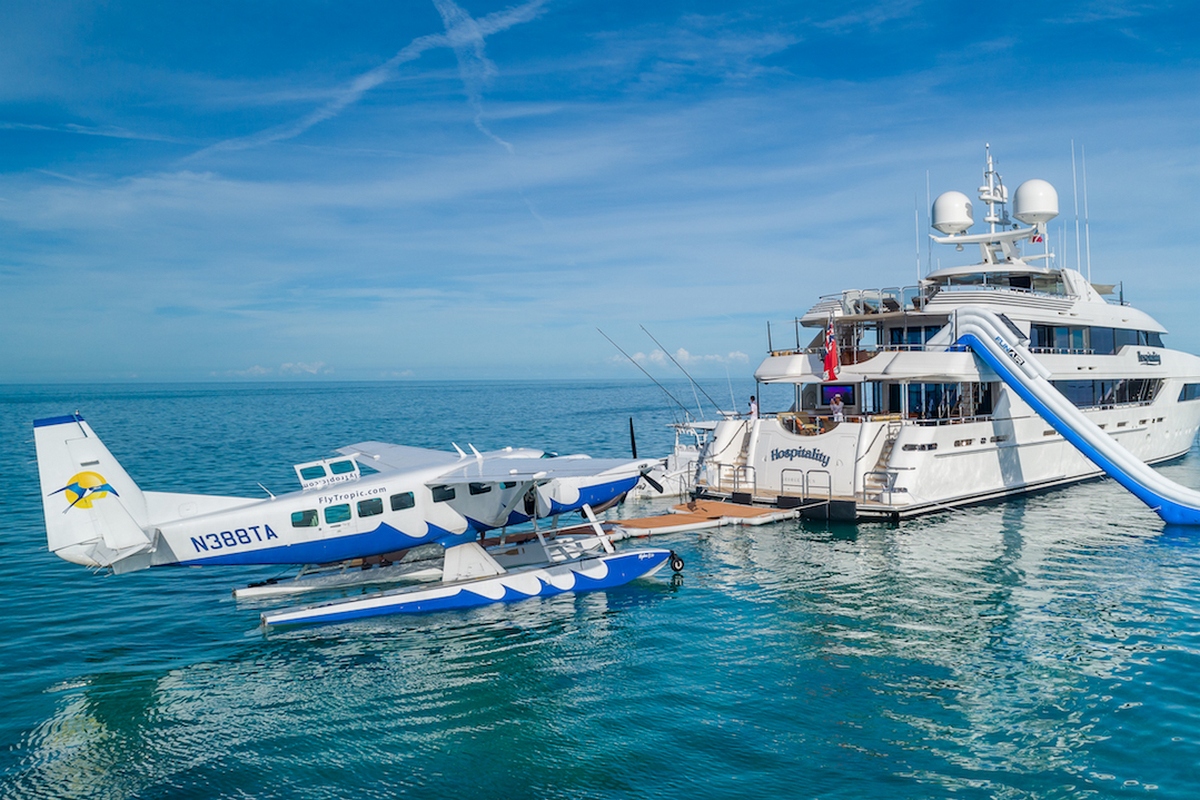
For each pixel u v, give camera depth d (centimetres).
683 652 1303
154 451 4528
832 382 2573
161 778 908
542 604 1598
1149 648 1273
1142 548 1956
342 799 858
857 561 1878
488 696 1133
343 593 1698
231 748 980
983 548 1981
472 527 1728
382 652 1329
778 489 2541
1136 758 920
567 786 877
